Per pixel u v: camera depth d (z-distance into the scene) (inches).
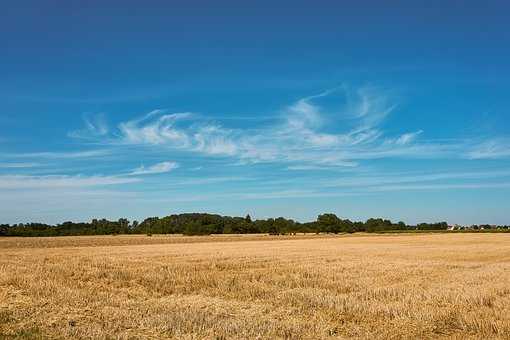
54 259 1598.2
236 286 945.5
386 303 727.1
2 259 1596.9
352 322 625.3
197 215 6599.4
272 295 834.2
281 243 3233.3
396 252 2046.0
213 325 578.2
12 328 569.3
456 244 2893.7
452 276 1085.8
